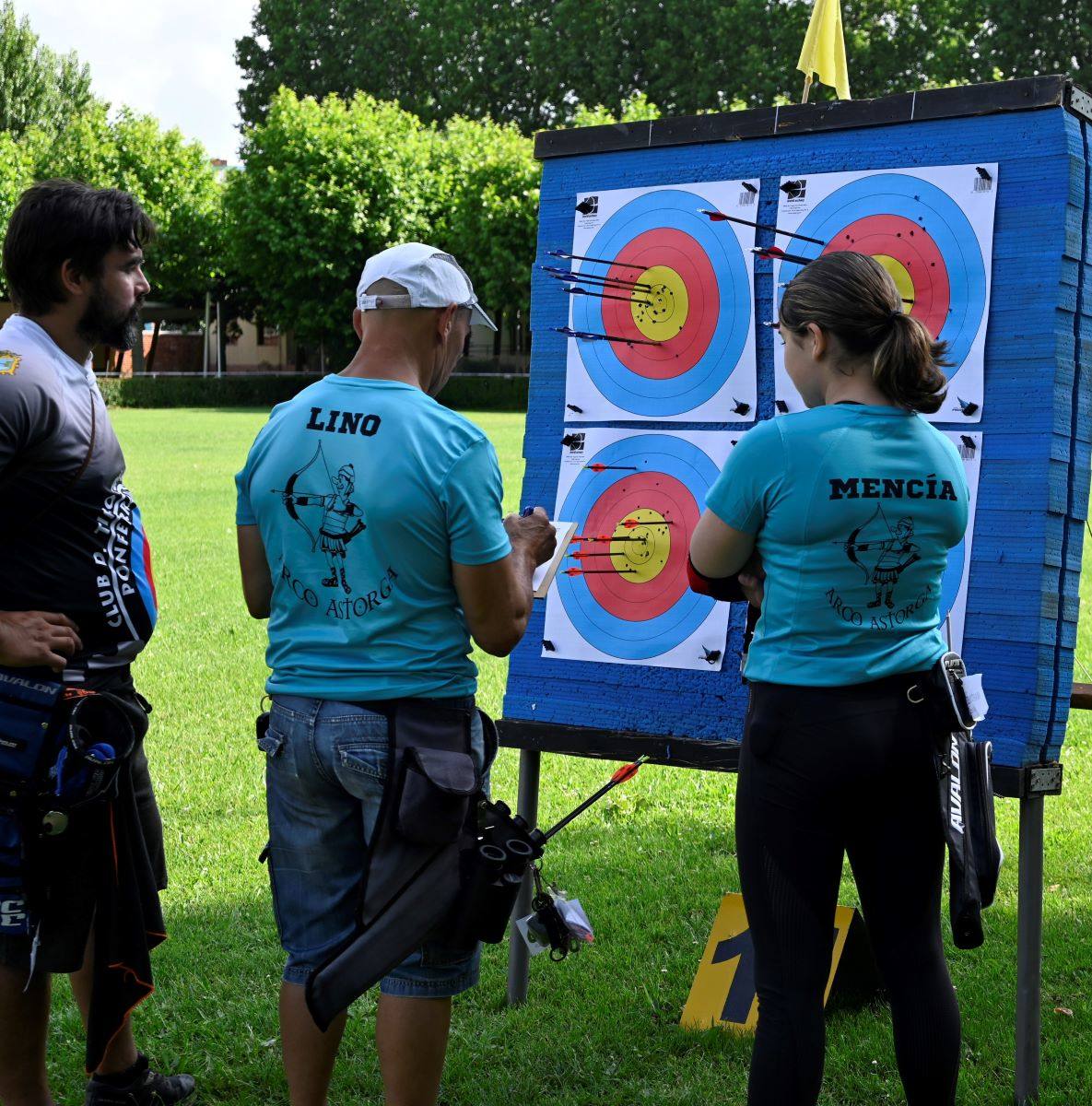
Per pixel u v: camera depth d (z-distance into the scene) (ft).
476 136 129.70
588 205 10.44
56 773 7.39
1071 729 18.58
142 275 8.04
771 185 9.62
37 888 7.48
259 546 7.81
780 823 6.90
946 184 8.86
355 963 6.79
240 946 11.42
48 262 7.55
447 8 159.43
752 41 137.28
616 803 15.58
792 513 6.84
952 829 6.72
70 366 7.67
